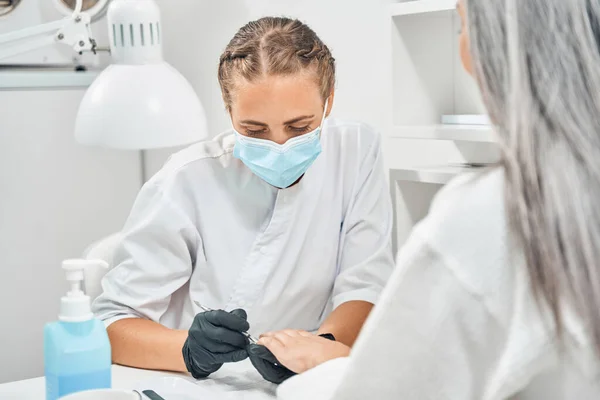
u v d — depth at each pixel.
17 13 2.23
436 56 1.58
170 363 1.21
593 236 0.58
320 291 1.45
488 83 0.62
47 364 0.92
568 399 0.62
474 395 0.64
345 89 1.80
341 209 1.44
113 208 2.45
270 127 1.23
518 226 0.61
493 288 0.62
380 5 1.63
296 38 1.22
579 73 0.59
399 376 0.66
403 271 0.65
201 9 2.25
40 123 2.27
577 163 0.58
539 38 0.59
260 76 1.18
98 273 1.43
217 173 1.40
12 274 2.28
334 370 0.80
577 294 0.58
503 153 0.62
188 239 1.36
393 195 1.56
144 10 1.80
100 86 1.80
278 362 1.11
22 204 2.28
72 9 2.27
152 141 1.76
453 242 0.63
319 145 1.29
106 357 0.92
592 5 0.59
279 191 1.37
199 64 2.30
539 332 0.61
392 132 1.53
